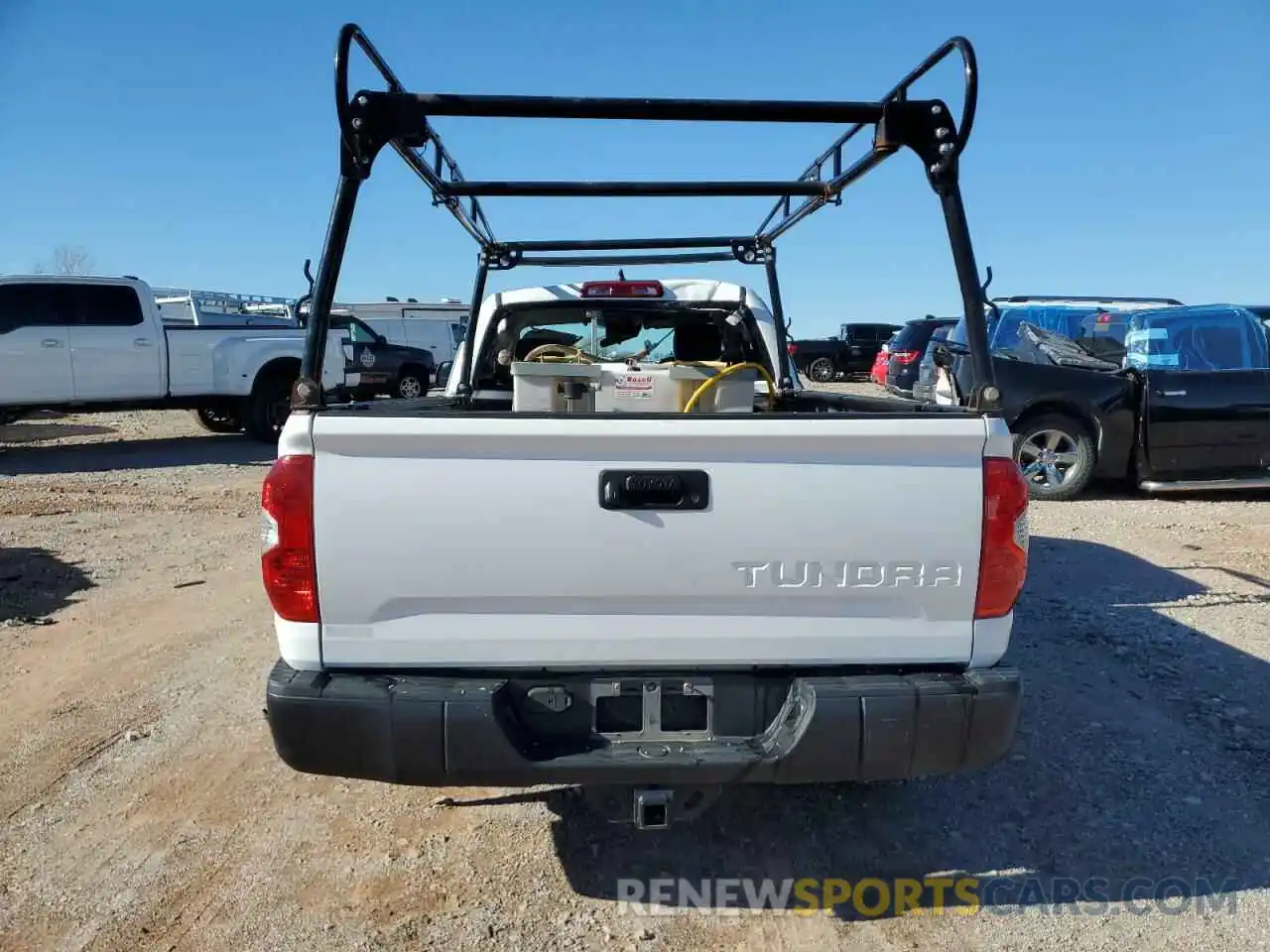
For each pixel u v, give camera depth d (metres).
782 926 2.77
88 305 12.58
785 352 5.32
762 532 2.47
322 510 2.42
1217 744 3.83
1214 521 7.86
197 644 5.07
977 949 2.67
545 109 2.69
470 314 5.29
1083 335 9.37
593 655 2.52
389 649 2.49
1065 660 4.72
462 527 2.43
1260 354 8.53
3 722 4.09
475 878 2.99
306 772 2.50
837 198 3.81
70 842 3.18
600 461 2.43
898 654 2.56
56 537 7.59
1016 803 3.42
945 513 2.50
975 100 2.58
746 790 3.54
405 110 2.62
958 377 8.58
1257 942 2.68
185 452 13.16
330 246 2.60
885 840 3.21
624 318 5.30
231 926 2.75
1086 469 8.61
